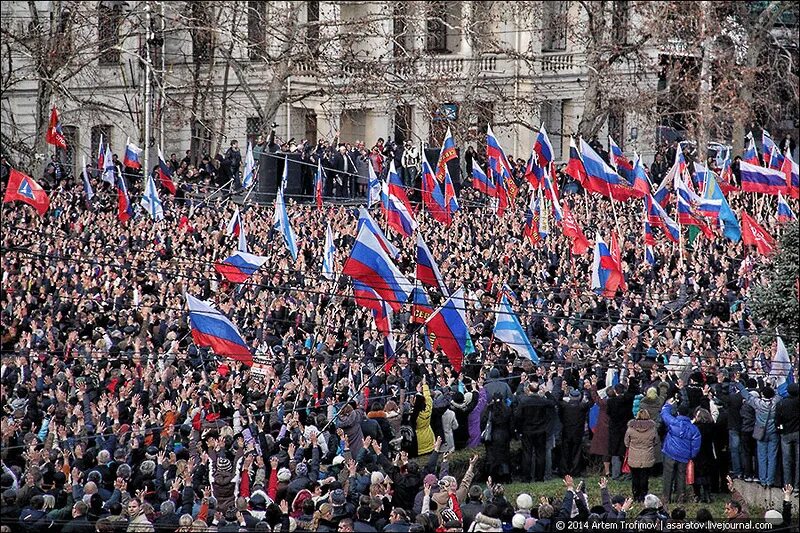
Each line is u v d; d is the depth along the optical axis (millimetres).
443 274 65062
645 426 49000
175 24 103312
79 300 59156
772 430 47812
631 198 79625
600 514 42938
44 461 43625
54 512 40281
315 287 61438
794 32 111438
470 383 54281
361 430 48062
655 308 64375
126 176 82375
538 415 50906
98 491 42062
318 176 75188
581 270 70750
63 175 89000
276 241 70188
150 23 88688
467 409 52312
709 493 49500
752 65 103000
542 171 72625
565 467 51719
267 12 106688
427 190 74000
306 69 99312
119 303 59312
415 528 39188
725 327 59969
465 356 54625
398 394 50781
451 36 116688
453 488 43094
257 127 107375
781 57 110750
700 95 95500
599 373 54125
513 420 51000
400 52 111500
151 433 46656
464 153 92438
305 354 53938
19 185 67312
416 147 102625
